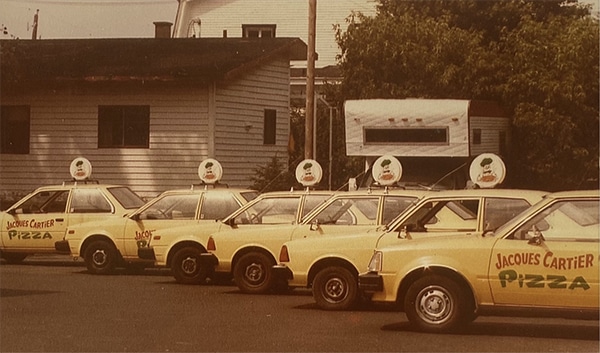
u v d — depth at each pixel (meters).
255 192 21.41
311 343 12.27
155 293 18.22
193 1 53.31
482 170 19.69
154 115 33.31
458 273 12.75
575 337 13.03
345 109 26.59
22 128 34.38
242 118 34.53
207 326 13.83
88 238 22.08
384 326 13.82
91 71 33.16
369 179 26.81
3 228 23.73
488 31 36.84
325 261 15.59
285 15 53.19
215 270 18.38
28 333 13.13
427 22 34.38
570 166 33.12
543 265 12.41
